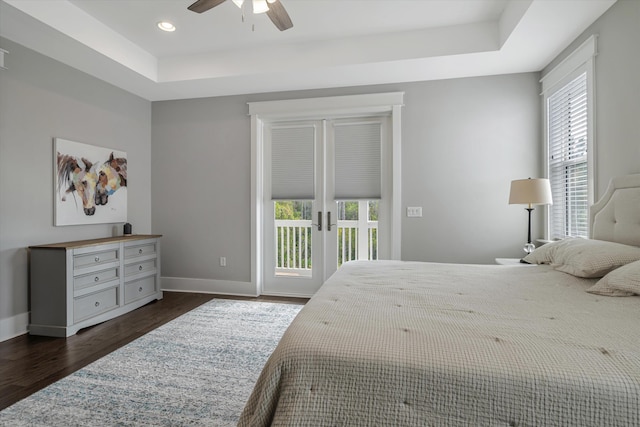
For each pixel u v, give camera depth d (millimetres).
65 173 3184
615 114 2260
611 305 1320
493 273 1997
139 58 3387
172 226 4297
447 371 865
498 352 914
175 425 1625
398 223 3682
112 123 3738
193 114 4207
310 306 1354
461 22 2951
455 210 3574
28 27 2537
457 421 837
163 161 4301
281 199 4102
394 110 3662
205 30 3066
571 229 2898
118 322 3104
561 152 3041
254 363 2273
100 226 3592
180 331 2865
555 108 3133
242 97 4070
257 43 3326
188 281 4258
